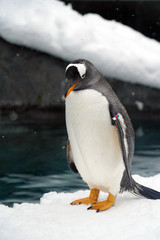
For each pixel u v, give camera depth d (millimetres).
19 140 14812
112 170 6250
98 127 5965
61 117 20453
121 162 6238
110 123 5984
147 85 20109
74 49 20125
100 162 6184
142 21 26234
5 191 8992
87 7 24625
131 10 25594
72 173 10648
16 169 10977
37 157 12312
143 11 25734
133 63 20188
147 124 18469
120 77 19984
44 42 19969
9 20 19969
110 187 6430
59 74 20172
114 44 20781
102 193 7707
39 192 8898
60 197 7602
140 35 22625
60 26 20625
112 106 6012
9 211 6469
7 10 20266
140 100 20094
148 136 15570
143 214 5824
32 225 5672
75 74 6016
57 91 20234
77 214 6121
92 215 6035
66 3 23234
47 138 15172
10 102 20094
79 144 6188
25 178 10109
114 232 5316
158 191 7203
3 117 20078
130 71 20047
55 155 12594
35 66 20094
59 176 10336
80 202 6742
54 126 17875
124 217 5824
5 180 9930
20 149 13391
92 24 21438
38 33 20016
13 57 19953
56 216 6047
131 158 6535
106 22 22188
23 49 19984
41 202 7535
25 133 16109
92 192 6855
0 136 15500
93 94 5992
